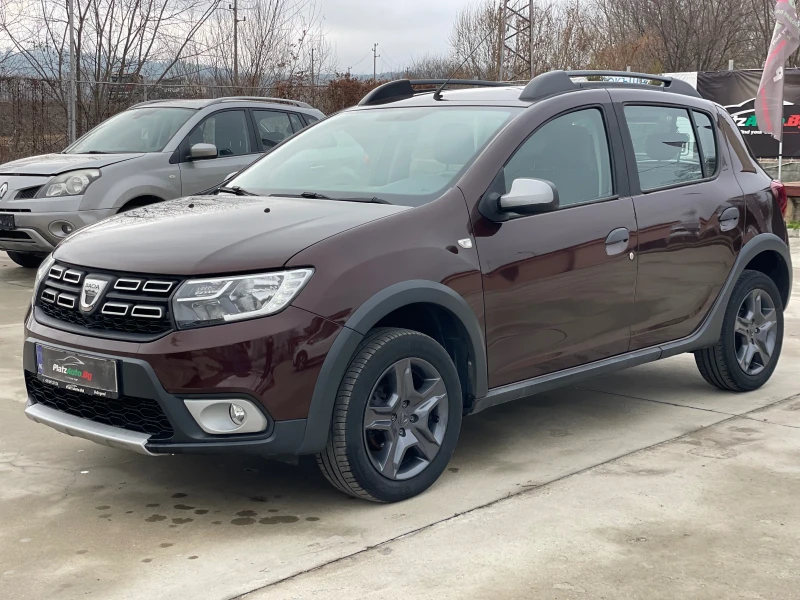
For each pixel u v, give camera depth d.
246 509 3.63
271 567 3.09
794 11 14.33
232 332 3.24
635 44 34.53
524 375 4.10
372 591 2.91
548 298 4.10
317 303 3.33
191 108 9.24
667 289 4.69
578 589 2.91
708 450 4.32
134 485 3.90
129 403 3.40
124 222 3.93
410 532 3.37
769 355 5.43
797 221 14.39
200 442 3.29
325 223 3.60
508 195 3.86
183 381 3.23
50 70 17.44
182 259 3.36
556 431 4.66
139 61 19.28
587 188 4.36
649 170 4.70
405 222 3.67
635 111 4.74
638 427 4.71
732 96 18.36
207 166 8.98
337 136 4.68
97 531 3.41
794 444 4.40
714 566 3.08
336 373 3.37
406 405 3.66
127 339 3.34
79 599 2.88
